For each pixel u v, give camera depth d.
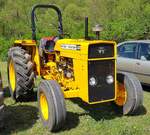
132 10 26.16
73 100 7.84
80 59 6.02
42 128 6.06
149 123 6.36
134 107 6.46
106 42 5.96
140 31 19.84
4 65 15.34
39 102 6.29
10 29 26.86
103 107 7.29
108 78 6.07
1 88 5.73
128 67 9.29
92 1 38.06
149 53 8.83
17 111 7.02
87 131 5.90
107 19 32.31
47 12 25.80
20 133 5.82
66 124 6.21
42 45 7.59
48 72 7.53
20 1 34.94
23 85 7.33
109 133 5.79
